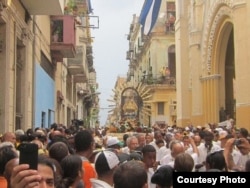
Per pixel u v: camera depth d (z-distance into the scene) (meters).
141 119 50.38
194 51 35.50
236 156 9.34
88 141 7.19
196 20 35.31
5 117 15.27
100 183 5.03
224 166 6.78
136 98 49.28
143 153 7.86
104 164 5.25
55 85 30.67
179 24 39.03
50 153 6.31
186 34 38.84
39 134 11.54
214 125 24.97
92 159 7.22
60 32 27.27
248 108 24.16
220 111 32.97
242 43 24.73
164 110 57.88
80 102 61.34
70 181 5.34
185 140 12.23
